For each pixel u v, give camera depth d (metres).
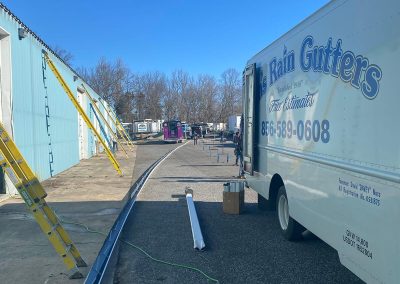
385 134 3.62
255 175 8.62
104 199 11.49
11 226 8.19
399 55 3.43
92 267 5.70
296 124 6.03
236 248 6.83
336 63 4.65
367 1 3.98
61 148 19.11
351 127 4.26
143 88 94.56
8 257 6.29
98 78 85.50
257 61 8.45
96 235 7.59
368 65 3.93
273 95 7.27
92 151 30.22
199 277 5.61
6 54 12.05
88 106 29.06
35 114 14.73
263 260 6.23
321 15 5.11
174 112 97.38
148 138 64.81
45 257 6.28
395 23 3.51
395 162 3.47
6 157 5.11
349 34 4.35
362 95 4.04
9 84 12.12
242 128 9.72
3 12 11.55
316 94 5.26
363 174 3.99
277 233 7.68
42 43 15.88
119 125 44.78
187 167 20.81
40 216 5.27
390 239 3.55
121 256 6.54
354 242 4.21
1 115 12.07
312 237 7.21
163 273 5.79
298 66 5.95
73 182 15.28
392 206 3.52
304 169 5.70
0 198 10.89
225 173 17.88
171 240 7.39
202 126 69.94
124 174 18.14
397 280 3.45
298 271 5.77
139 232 7.95
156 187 13.82
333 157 4.71
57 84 18.34
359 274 4.12
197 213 9.49
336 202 4.64
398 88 3.44
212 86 99.31
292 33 6.23
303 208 5.76
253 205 10.35
